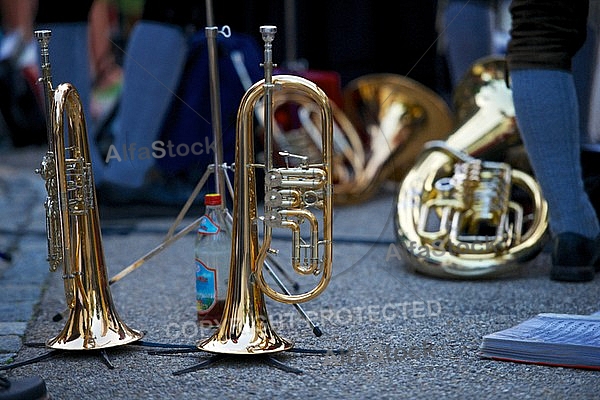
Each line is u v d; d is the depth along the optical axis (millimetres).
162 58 12695
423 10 17328
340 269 11000
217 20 14281
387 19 17656
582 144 11391
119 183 13922
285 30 16797
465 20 14586
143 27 12750
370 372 7312
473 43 14656
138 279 10719
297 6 17625
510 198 11391
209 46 8688
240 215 7539
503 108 11234
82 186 7754
